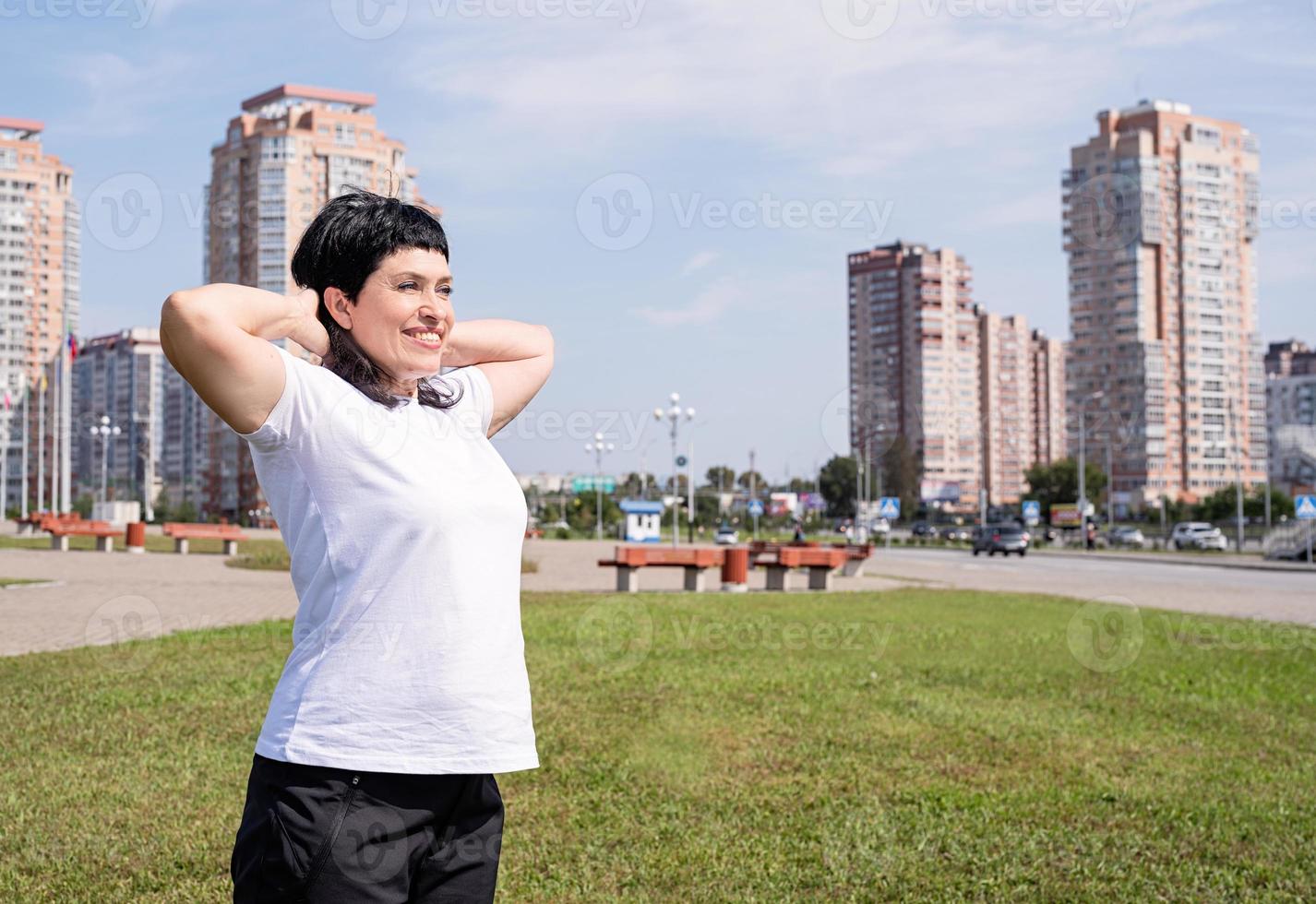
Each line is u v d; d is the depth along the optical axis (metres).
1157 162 85.38
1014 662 9.52
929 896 3.95
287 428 1.68
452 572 1.71
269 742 1.71
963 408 97.94
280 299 1.71
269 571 19.77
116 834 4.37
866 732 6.45
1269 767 5.98
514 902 3.82
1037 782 5.46
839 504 85.62
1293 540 39.31
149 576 17.88
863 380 100.06
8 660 8.32
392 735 1.67
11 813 4.58
